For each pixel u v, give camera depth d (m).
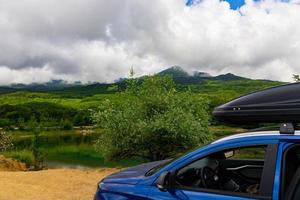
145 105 15.67
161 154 15.66
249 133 4.32
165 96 15.60
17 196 9.85
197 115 15.55
